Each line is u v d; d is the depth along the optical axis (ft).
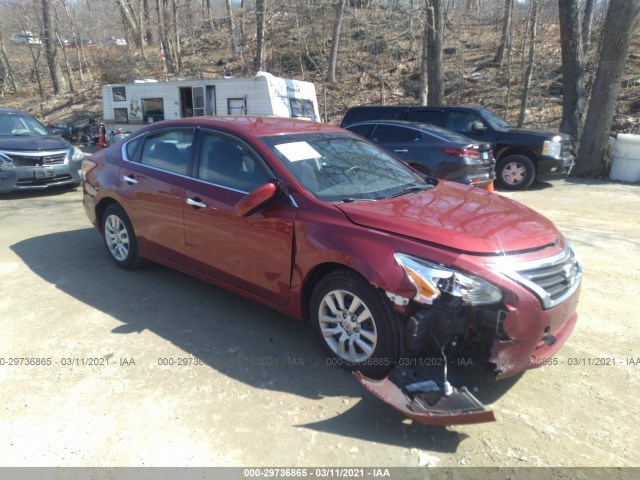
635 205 28.84
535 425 9.14
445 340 8.77
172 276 16.30
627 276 16.55
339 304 10.48
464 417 8.19
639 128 45.50
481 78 65.16
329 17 82.53
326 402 9.73
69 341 12.00
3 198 29.89
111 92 59.41
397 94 65.57
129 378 10.48
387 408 9.57
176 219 13.79
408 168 14.44
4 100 98.68
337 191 11.70
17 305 14.01
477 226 9.96
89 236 20.98
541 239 9.99
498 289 8.74
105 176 16.37
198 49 98.12
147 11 96.68
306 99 51.60
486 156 28.63
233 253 12.35
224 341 12.04
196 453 8.39
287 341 12.06
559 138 33.65
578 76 40.91
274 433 8.87
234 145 12.80
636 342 12.13
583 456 8.37
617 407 9.66
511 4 64.49
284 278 11.32
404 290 9.04
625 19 35.19
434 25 47.88
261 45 67.97
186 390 10.09
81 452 8.38
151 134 15.40
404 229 9.70
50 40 90.89
